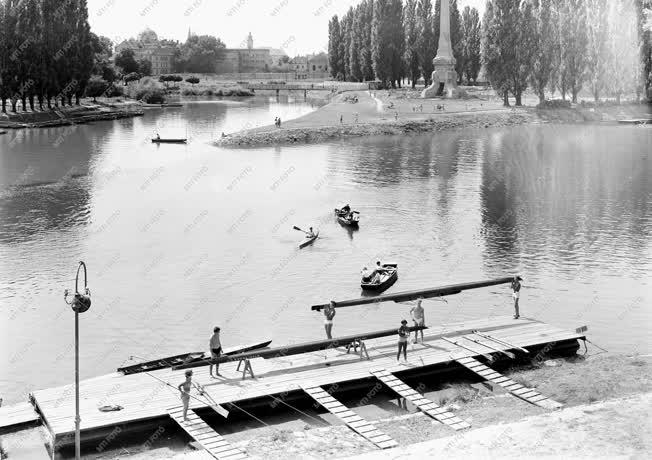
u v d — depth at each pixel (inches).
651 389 1721.2
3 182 4404.5
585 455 1359.5
